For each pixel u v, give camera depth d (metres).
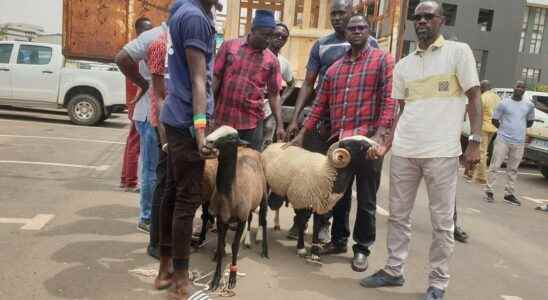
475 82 3.38
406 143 3.62
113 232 4.46
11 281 3.35
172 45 2.87
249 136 4.55
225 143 3.01
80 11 8.69
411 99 3.59
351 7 4.49
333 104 4.24
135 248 4.11
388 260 3.91
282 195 4.27
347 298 3.61
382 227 5.63
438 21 3.44
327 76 4.30
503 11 30.31
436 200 3.55
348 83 4.09
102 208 5.18
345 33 4.47
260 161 4.04
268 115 5.54
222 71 4.49
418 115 3.54
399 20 5.52
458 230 5.46
